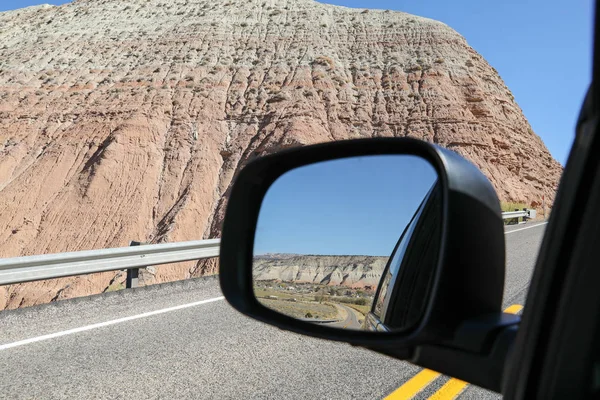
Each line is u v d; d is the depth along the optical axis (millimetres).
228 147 52656
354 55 63156
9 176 52094
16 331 6035
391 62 61156
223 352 5246
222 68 61531
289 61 61656
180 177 49969
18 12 88562
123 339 5730
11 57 68438
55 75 63688
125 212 46688
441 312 1413
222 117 55812
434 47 62250
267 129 52781
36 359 5059
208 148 52500
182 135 53594
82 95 60125
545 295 1086
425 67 59625
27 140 55625
